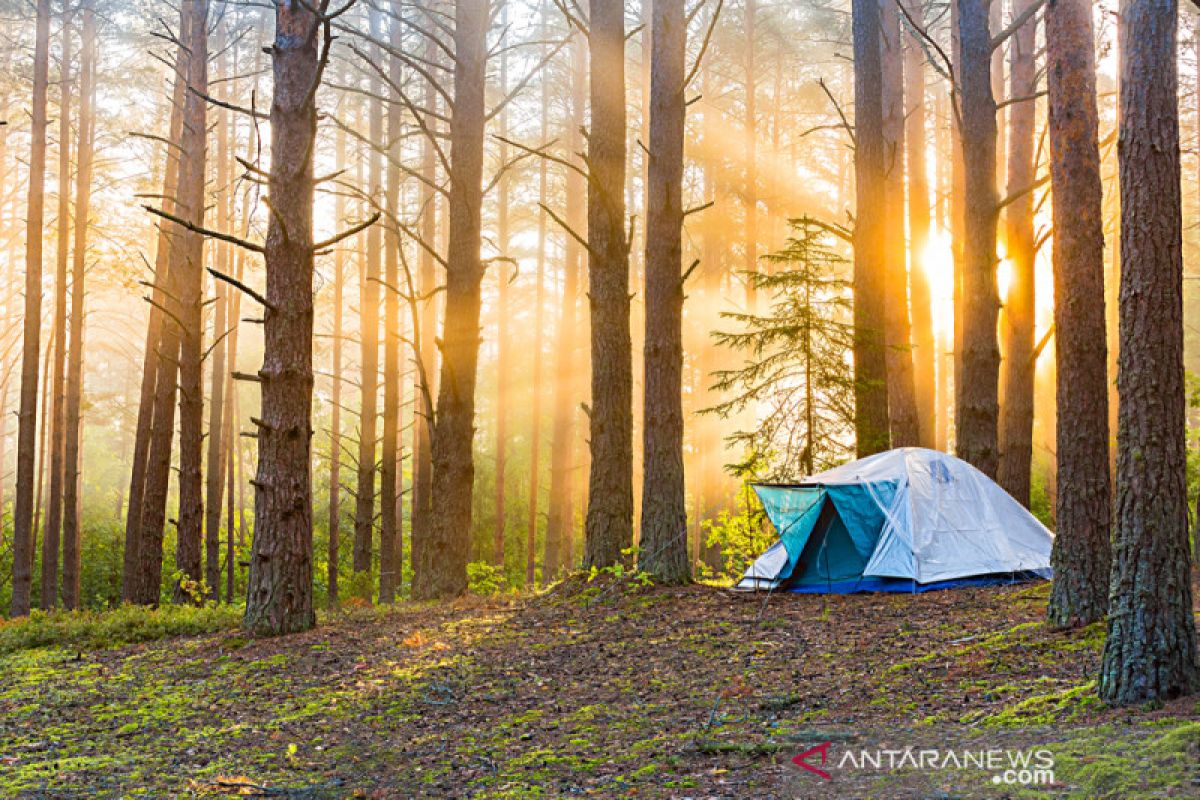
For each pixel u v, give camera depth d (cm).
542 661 1029
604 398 1451
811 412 1616
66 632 1420
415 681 964
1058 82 1064
